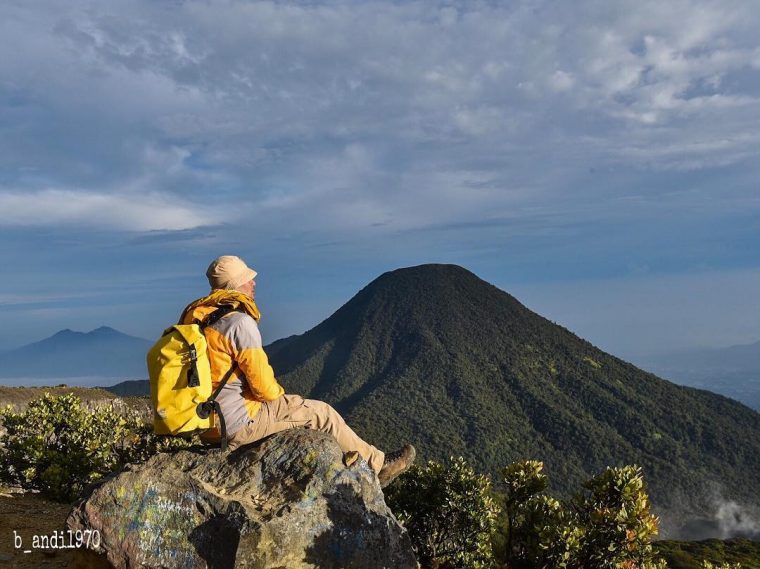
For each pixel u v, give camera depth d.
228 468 5.05
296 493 4.85
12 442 9.40
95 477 8.77
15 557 5.76
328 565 4.73
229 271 5.08
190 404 4.53
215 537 4.50
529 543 7.32
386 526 4.98
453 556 7.94
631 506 7.05
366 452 5.49
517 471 8.05
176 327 4.68
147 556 4.51
